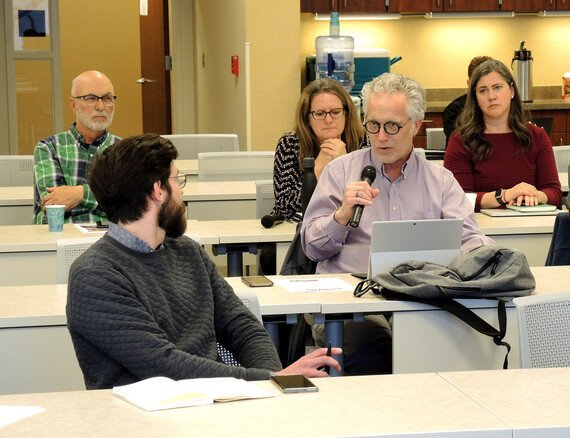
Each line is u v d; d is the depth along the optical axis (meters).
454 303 3.09
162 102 10.88
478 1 9.21
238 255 4.38
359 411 1.96
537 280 3.46
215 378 2.19
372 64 8.27
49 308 2.95
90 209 4.83
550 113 9.16
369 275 3.26
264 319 3.22
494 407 1.99
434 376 2.23
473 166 5.03
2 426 1.87
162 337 2.38
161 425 1.87
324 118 4.49
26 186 5.89
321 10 8.98
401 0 9.11
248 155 6.09
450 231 3.26
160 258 2.51
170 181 2.49
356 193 3.47
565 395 2.08
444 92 9.56
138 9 12.55
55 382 2.91
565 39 9.68
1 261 4.04
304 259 3.76
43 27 10.52
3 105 10.52
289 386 2.11
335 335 3.22
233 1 8.65
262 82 8.27
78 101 4.91
